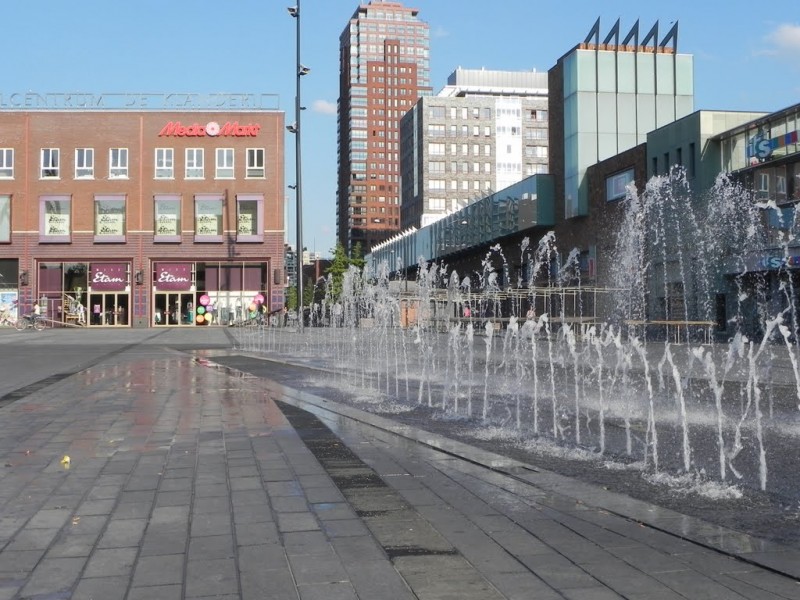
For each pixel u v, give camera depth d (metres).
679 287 36.94
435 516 5.20
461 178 125.62
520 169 127.50
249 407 11.25
